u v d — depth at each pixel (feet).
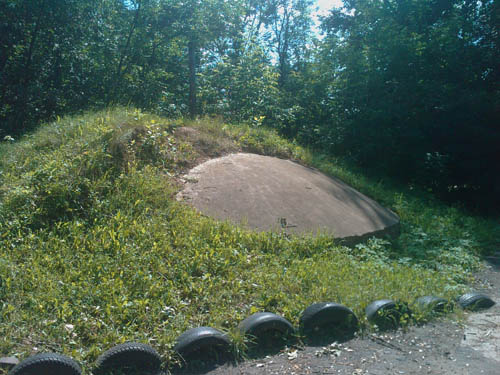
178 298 14.99
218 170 27.68
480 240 31.76
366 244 25.95
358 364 12.32
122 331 12.76
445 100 48.67
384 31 50.08
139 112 29.81
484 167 50.21
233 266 17.88
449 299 17.87
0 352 11.18
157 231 19.60
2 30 44.01
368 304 15.85
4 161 22.88
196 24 56.18
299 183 29.12
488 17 54.29
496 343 14.12
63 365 10.09
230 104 50.01
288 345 13.34
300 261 19.85
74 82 50.26
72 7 46.73
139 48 56.85
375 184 40.98
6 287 14.01
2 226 17.83
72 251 17.08
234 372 11.66
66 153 22.72
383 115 47.80
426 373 11.87
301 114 56.24
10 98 44.86
